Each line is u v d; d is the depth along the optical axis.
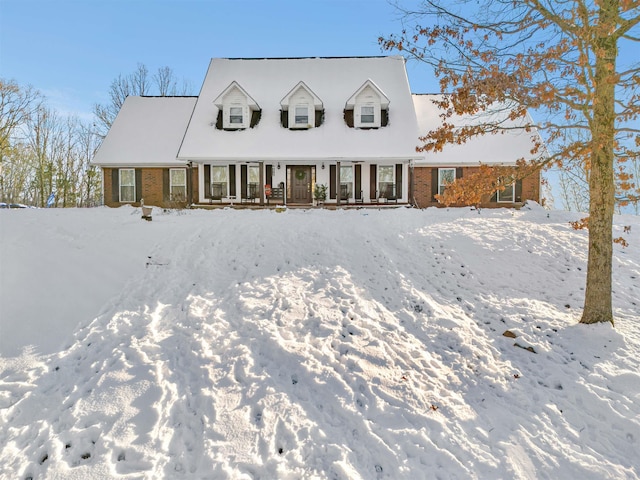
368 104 18.98
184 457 4.25
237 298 7.83
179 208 17.97
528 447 4.62
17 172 42.38
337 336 6.66
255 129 19.06
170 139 21.02
